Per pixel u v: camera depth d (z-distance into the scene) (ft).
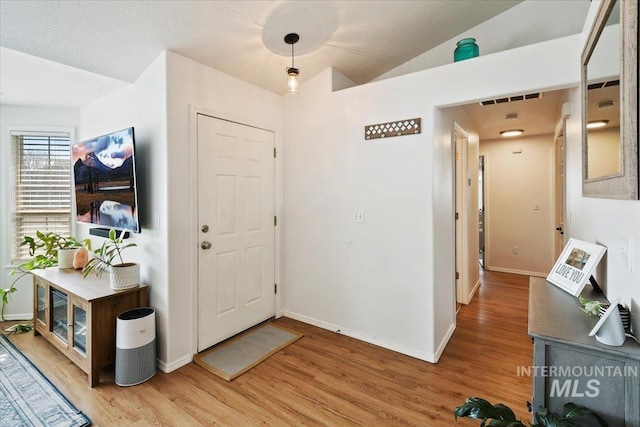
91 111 10.79
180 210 7.84
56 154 11.46
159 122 7.71
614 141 4.04
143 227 8.25
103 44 7.13
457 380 7.18
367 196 8.96
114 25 6.55
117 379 7.06
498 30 8.51
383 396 6.64
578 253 5.94
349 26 7.89
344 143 9.37
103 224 9.18
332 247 9.77
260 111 10.07
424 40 9.07
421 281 8.11
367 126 8.86
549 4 7.88
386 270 8.69
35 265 10.48
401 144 8.31
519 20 8.23
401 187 8.35
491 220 17.40
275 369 7.69
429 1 7.43
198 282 8.32
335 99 9.53
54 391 6.84
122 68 8.09
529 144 16.25
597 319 4.42
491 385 6.98
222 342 9.02
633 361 3.51
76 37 6.82
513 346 8.81
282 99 10.91
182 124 7.86
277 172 10.78
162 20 6.58
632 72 3.35
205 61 8.26
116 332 7.31
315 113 10.03
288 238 10.92
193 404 6.41
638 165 3.34
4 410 6.24
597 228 5.67
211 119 8.59
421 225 8.07
